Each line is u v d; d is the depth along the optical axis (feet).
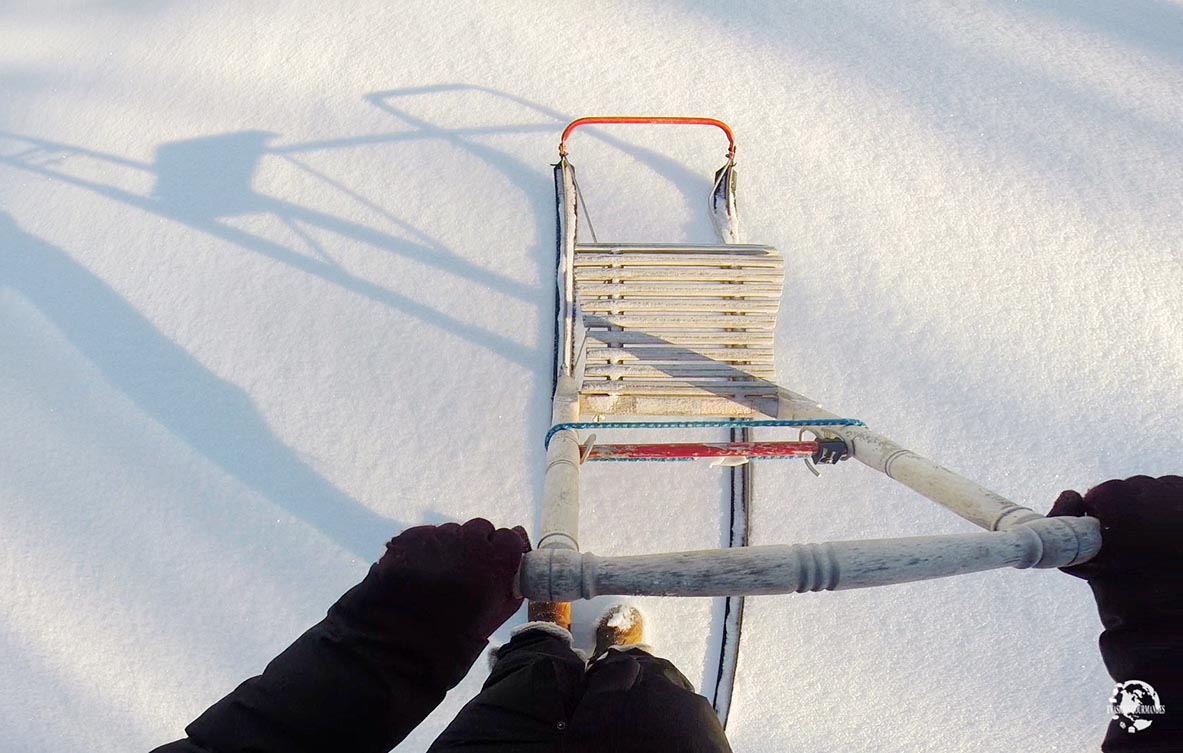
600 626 8.80
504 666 4.76
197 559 9.73
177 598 9.54
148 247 11.75
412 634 3.34
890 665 8.89
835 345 10.46
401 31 13.25
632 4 13.17
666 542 9.57
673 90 12.32
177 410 10.61
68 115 13.28
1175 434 9.74
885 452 6.06
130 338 11.14
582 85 12.45
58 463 10.40
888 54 12.49
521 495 9.84
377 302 11.04
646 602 9.32
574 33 12.95
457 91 12.53
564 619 6.35
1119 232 10.96
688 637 9.15
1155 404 9.93
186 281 11.43
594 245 8.72
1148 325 10.39
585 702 4.07
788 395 8.22
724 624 9.14
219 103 12.90
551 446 6.21
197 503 10.03
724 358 8.71
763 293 8.73
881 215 11.25
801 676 8.91
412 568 3.35
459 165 11.89
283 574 9.61
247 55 13.34
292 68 13.07
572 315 9.89
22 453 10.49
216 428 10.44
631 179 11.67
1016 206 11.21
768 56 12.55
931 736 8.59
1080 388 10.09
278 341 10.89
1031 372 10.20
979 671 8.81
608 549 9.56
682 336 8.74
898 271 10.87
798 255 11.03
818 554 3.57
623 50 12.75
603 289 8.68
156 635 9.36
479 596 3.37
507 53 12.83
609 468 9.96
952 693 8.73
